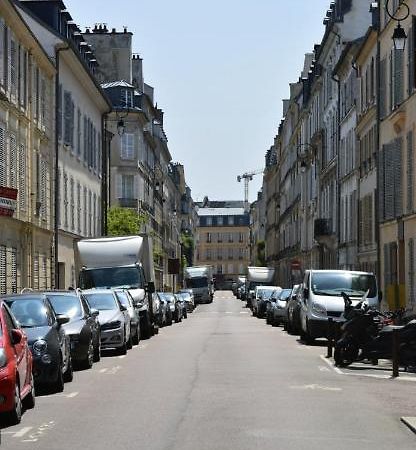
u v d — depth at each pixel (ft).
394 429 41.27
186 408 48.19
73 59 153.48
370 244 150.61
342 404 49.90
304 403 50.14
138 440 37.99
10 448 36.24
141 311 116.88
